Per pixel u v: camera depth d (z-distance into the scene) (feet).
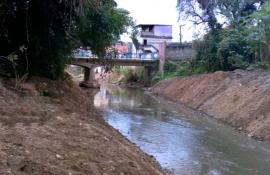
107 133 45.70
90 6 64.64
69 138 35.47
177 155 63.41
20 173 25.55
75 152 32.19
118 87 208.95
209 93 123.85
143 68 217.97
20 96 46.19
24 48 56.34
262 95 93.09
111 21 73.97
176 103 137.28
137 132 80.07
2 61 56.75
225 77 127.95
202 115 108.17
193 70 172.04
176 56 200.75
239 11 155.12
